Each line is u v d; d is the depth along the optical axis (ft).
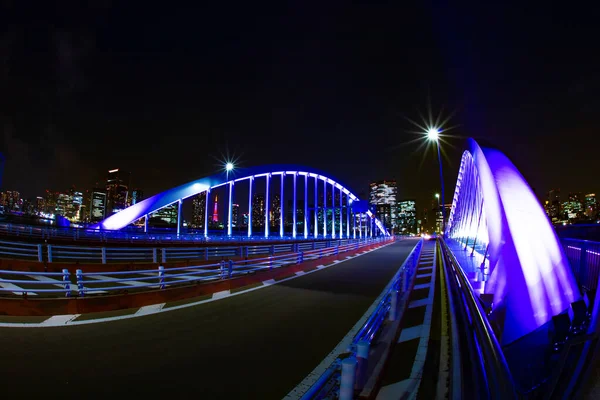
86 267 53.52
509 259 23.16
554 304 21.22
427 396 13.80
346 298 35.06
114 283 46.14
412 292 37.76
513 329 21.40
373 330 17.44
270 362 17.92
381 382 15.21
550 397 8.54
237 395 14.37
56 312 27.45
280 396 14.24
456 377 12.44
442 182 107.86
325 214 246.68
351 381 10.71
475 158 34.06
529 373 18.76
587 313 19.86
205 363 17.76
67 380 15.64
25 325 24.45
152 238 114.52
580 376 7.59
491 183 27.73
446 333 22.38
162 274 34.17
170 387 15.05
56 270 51.65
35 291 27.09
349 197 276.41
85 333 22.88
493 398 7.43
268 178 195.31
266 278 48.06
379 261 78.95
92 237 99.09
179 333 22.99
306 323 25.50
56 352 19.24
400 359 17.97
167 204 145.79
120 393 14.48
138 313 28.50
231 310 29.76
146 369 16.96
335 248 83.10
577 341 8.44
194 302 33.06
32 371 16.58
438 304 31.30
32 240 83.97
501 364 7.80
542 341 19.89
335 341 21.36
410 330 23.26
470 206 66.90
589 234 64.49
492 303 25.62
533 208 24.27
